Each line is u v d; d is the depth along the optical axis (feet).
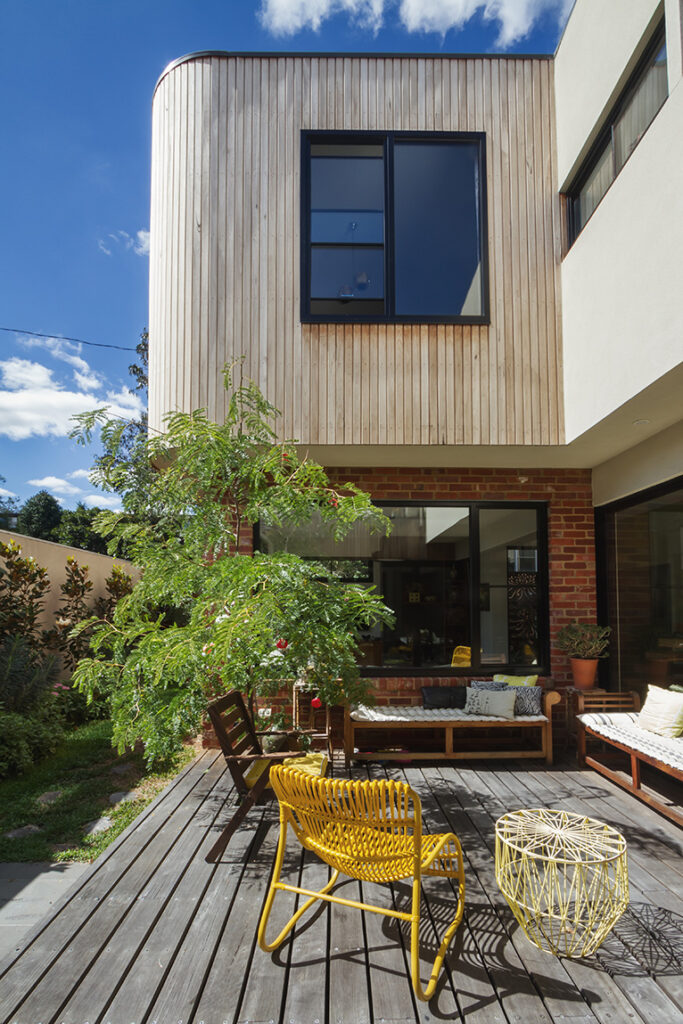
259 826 13.44
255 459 14.98
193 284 18.49
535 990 7.94
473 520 21.83
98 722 25.94
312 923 9.55
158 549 14.39
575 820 10.36
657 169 12.90
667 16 12.89
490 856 11.94
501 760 19.24
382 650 21.31
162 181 19.26
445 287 18.67
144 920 9.46
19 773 18.88
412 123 19.10
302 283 18.43
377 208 19.01
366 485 21.54
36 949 8.66
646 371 13.46
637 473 18.47
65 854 13.30
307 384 18.08
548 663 21.35
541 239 18.62
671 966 8.45
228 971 8.29
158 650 12.75
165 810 14.37
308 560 21.53
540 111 19.16
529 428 18.12
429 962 8.54
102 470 14.71
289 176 18.81
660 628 18.04
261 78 19.13
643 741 14.96
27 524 64.13
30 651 23.52
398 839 8.09
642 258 13.58
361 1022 7.29
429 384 18.12
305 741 15.70
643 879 11.10
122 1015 7.35
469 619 21.54
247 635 11.91
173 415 14.80
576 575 21.56
